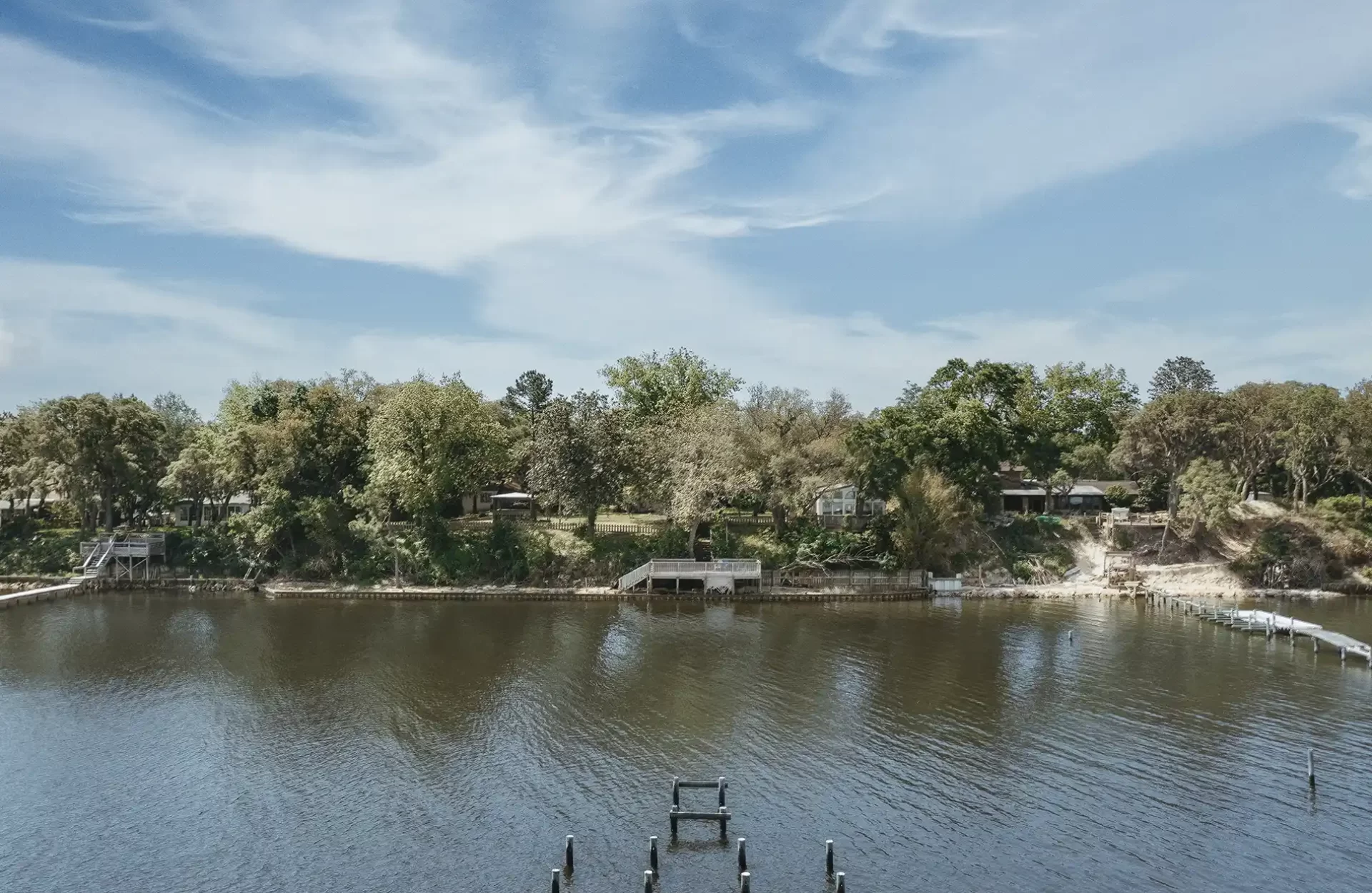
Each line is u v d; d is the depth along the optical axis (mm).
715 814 42031
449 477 104125
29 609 91625
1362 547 107438
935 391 127375
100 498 112062
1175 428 113125
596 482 106500
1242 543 113875
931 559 107188
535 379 159750
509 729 56000
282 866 39375
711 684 65688
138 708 59625
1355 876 38438
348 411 118188
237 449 107188
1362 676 68375
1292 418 115125
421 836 42031
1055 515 126438
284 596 99688
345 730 55656
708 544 108500
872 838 41844
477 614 91125
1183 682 66688
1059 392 140250
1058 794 46500
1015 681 66688
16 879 38375
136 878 38438
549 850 40781
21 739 53969
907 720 57781
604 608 94750
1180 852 40562
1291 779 48188
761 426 112562
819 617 91375
